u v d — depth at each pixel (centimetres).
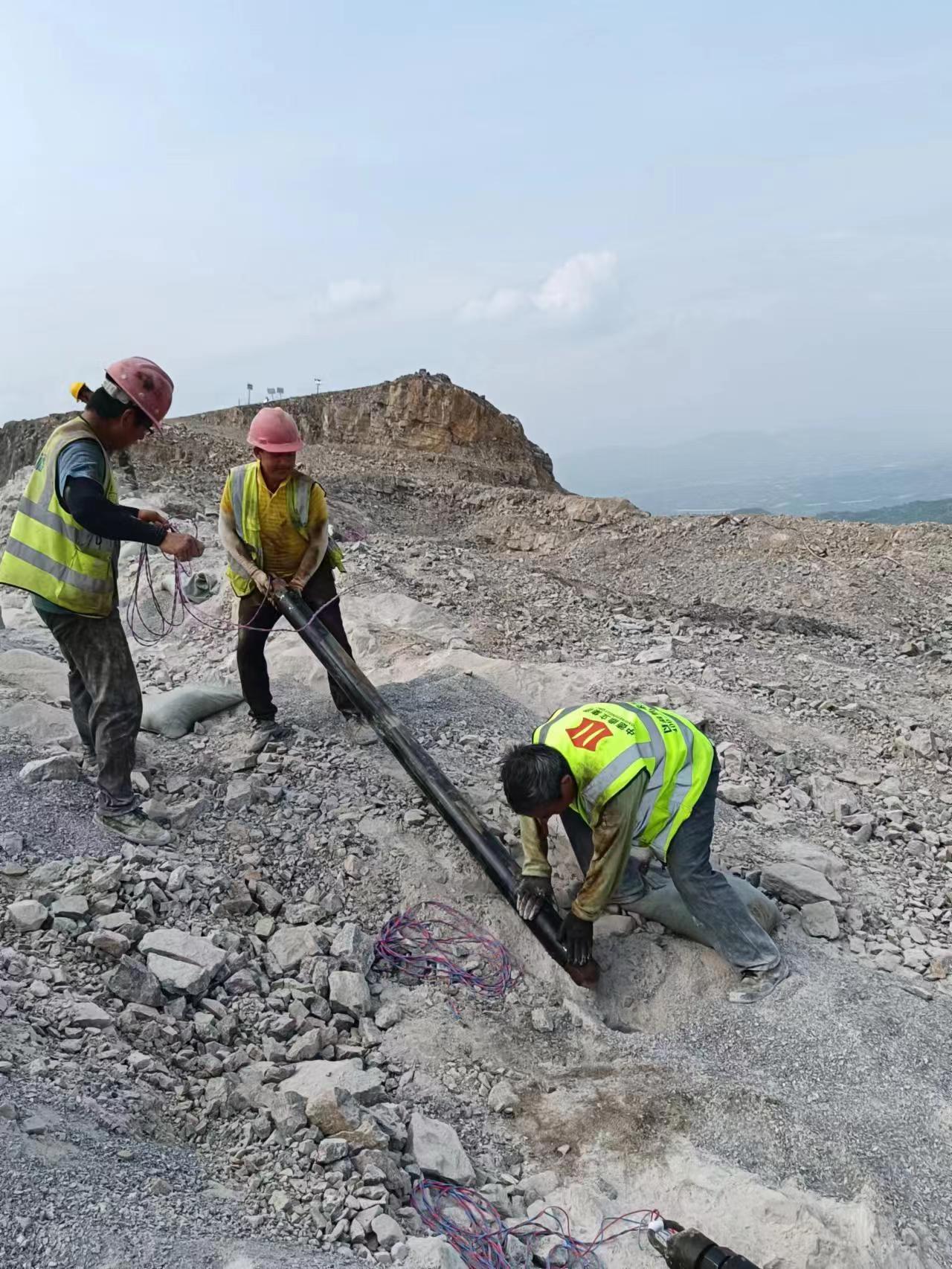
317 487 515
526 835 393
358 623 815
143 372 383
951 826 586
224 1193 258
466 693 663
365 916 421
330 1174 271
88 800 444
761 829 545
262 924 398
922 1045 379
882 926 472
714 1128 328
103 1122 268
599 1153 317
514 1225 284
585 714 377
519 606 980
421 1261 244
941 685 873
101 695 415
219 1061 319
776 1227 285
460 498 2070
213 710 580
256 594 526
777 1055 370
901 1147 330
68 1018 311
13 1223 214
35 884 379
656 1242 269
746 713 705
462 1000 388
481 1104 337
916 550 1449
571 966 381
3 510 1402
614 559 1647
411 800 500
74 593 393
